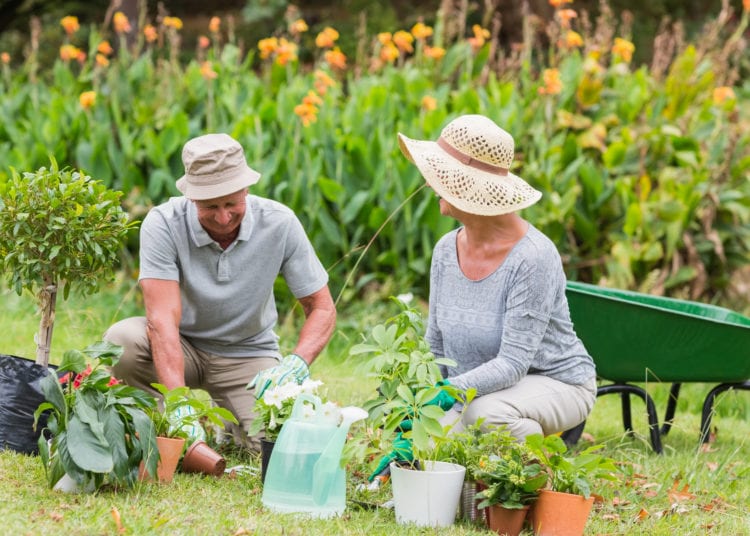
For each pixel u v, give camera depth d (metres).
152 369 4.68
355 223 8.40
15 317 7.76
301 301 4.76
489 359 4.27
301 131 8.80
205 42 9.79
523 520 3.70
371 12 17.70
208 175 4.15
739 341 5.20
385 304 8.24
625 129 8.80
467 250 4.30
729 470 5.06
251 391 4.77
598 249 8.66
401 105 9.24
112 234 4.33
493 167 4.15
